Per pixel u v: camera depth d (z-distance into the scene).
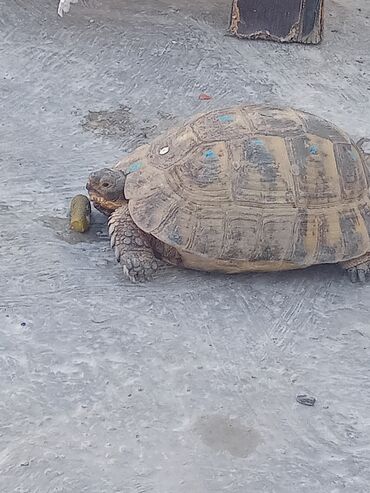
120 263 0.85
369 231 0.84
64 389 0.72
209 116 0.86
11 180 1.00
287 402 0.73
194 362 0.76
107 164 1.05
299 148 0.83
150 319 0.80
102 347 0.77
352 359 0.78
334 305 0.84
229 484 0.66
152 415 0.71
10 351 0.76
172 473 0.66
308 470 0.67
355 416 0.72
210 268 0.84
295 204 0.81
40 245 0.89
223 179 0.81
